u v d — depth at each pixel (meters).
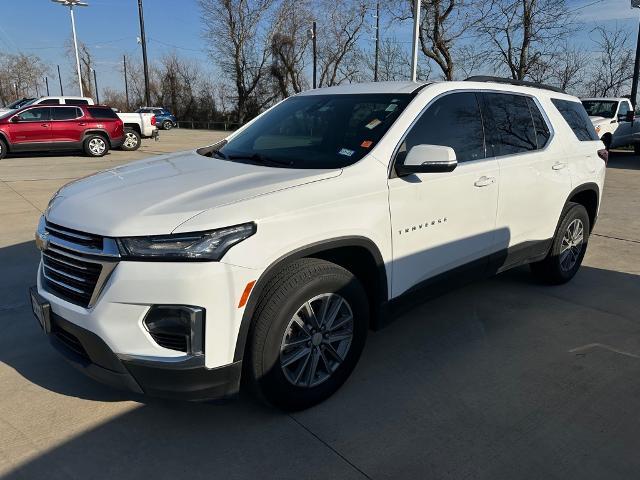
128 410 2.95
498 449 2.67
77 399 3.04
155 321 2.41
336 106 3.67
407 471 2.51
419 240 3.31
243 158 3.42
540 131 4.44
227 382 2.56
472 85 3.87
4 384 3.18
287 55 46.66
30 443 2.65
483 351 3.71
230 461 2.56
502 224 3.98
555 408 3.04
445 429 2.83
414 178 3.22
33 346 3.66
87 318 2.47
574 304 4.58
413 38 14.71
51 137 16.22
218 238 2.39
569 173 4.62
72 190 2.99
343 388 3.20
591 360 3.60
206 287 2.37
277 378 2.73
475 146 3.75
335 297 2.90
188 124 56.44
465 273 3.75
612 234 7.02
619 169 13.91
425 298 3.52
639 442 2.75
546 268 4.84
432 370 3.44
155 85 68.38
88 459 2.55
